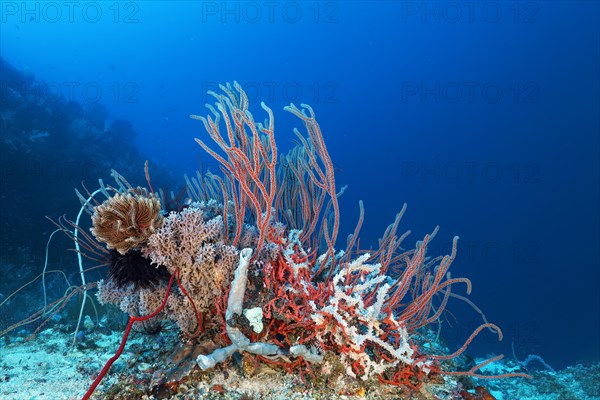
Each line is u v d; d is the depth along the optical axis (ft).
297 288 9.37
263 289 9.46
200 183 13.20
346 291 9.41
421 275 11.80
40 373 9.80
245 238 10.25
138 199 8.77
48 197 38.58
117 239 8.58
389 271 13.42
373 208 252.83
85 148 46.14
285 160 12.37
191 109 271.69
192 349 9.31
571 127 251.39
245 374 9.04
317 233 12.50
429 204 252.83
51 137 43.04
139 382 8.78
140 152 59.57
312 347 9.03
